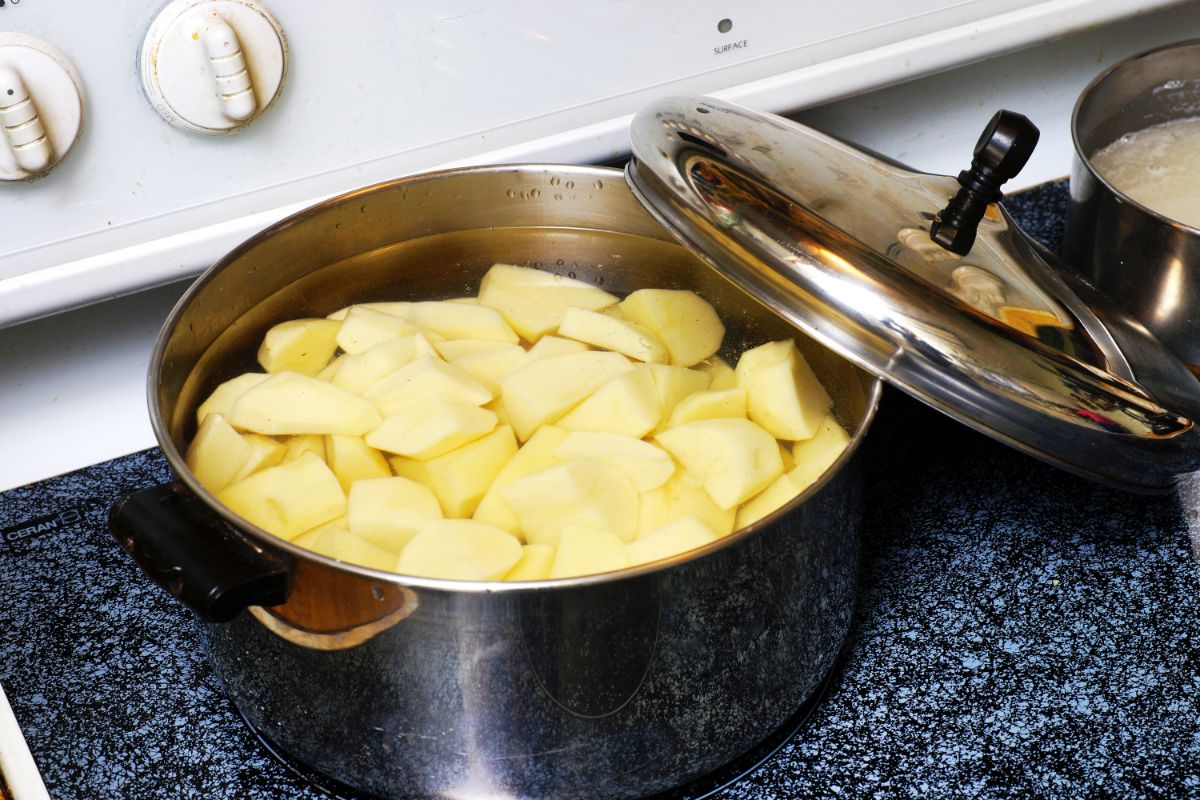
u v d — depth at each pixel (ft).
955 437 3.24
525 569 2.70
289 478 2.76
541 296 3.16
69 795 2.74
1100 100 3.41
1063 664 2.88
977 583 2.99
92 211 2.92
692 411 2.89
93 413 3.31
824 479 2.56
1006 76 3.70
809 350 3.05
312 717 2.66
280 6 2.86
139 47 2.81
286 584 2.51
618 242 3.23
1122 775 2.74
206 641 2.80
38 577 3.04
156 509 2.60
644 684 2.57
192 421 2.88
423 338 2.96
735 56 3.18
